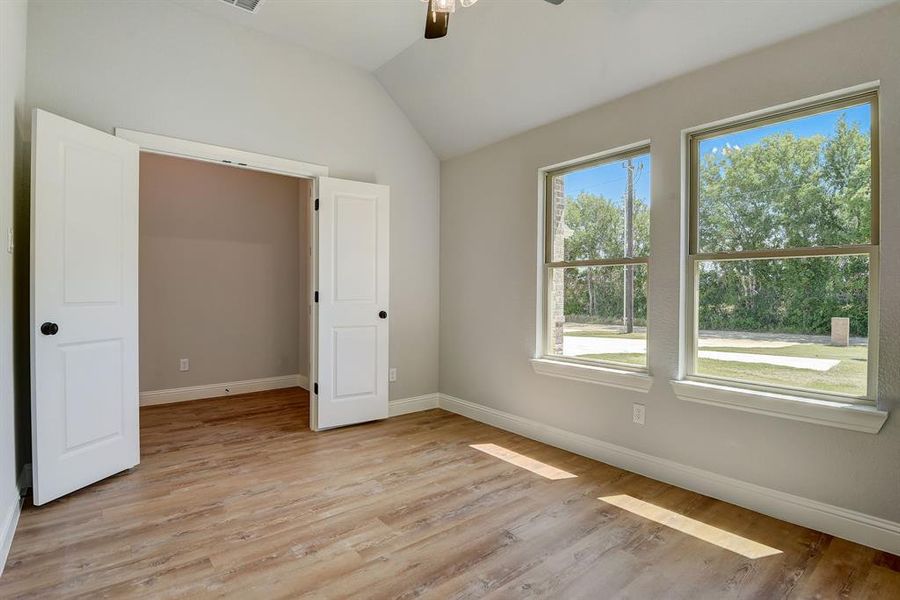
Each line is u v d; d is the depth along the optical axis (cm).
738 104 243
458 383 430
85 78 277
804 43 221
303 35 347
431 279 446
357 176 395
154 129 300
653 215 281
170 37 307
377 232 395
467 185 418
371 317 392
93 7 280
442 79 367
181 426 381
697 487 261
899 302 198
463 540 210
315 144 372
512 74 326
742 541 210
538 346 356
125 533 213
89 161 254
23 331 251
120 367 275
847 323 216
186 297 470
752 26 228
